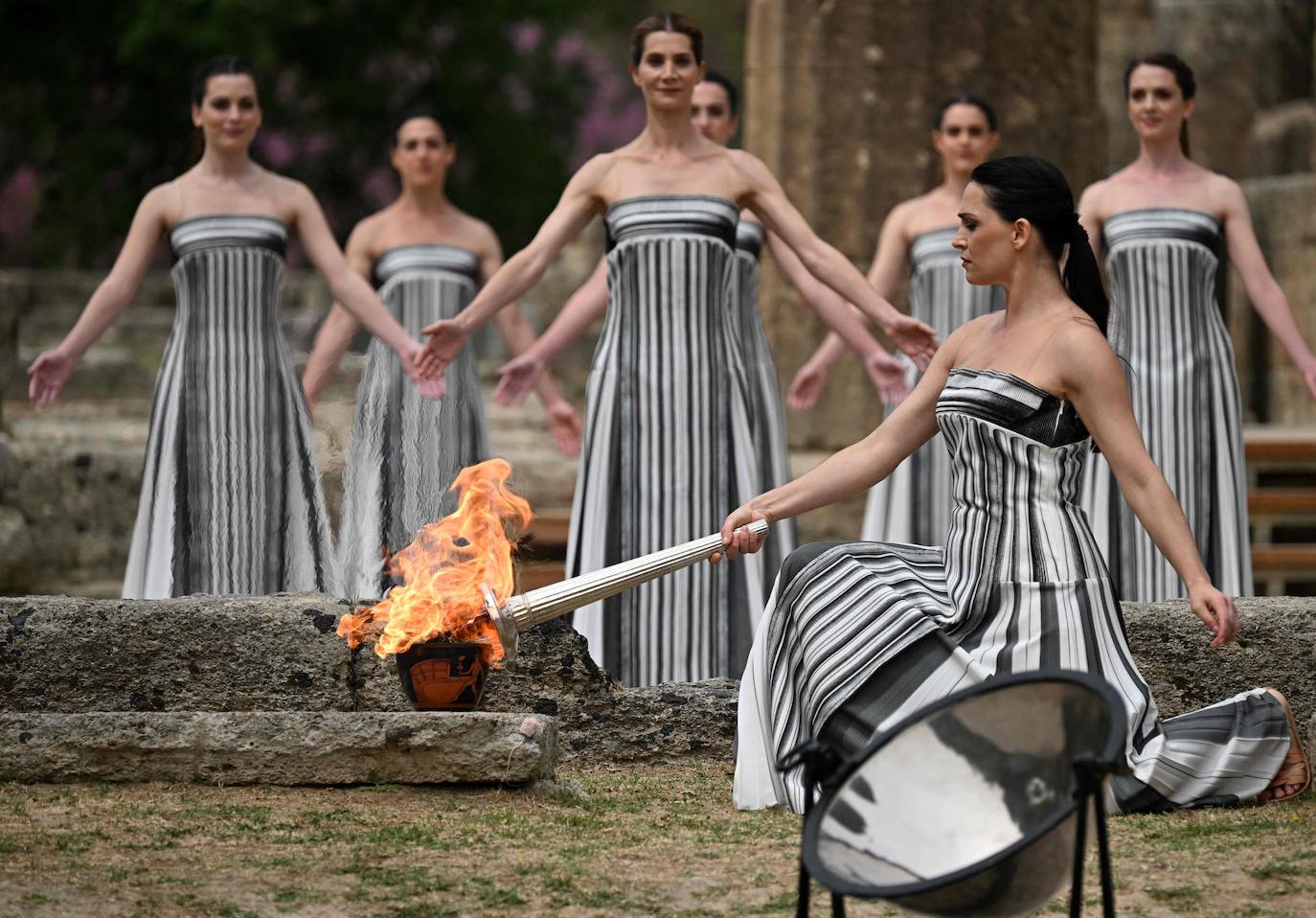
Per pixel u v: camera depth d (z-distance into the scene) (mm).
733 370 15297
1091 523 16141
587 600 10547
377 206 52438
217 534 16375
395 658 11734
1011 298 10383
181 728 10773
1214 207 16375
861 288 15172
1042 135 25141
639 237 15109
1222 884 8570
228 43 45875
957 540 10320
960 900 6496
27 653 11836
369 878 8688
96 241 49469
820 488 10727
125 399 33312
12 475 24672
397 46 50125
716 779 11555
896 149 24828
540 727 10719
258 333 16547
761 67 25438
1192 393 16141
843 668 10133
